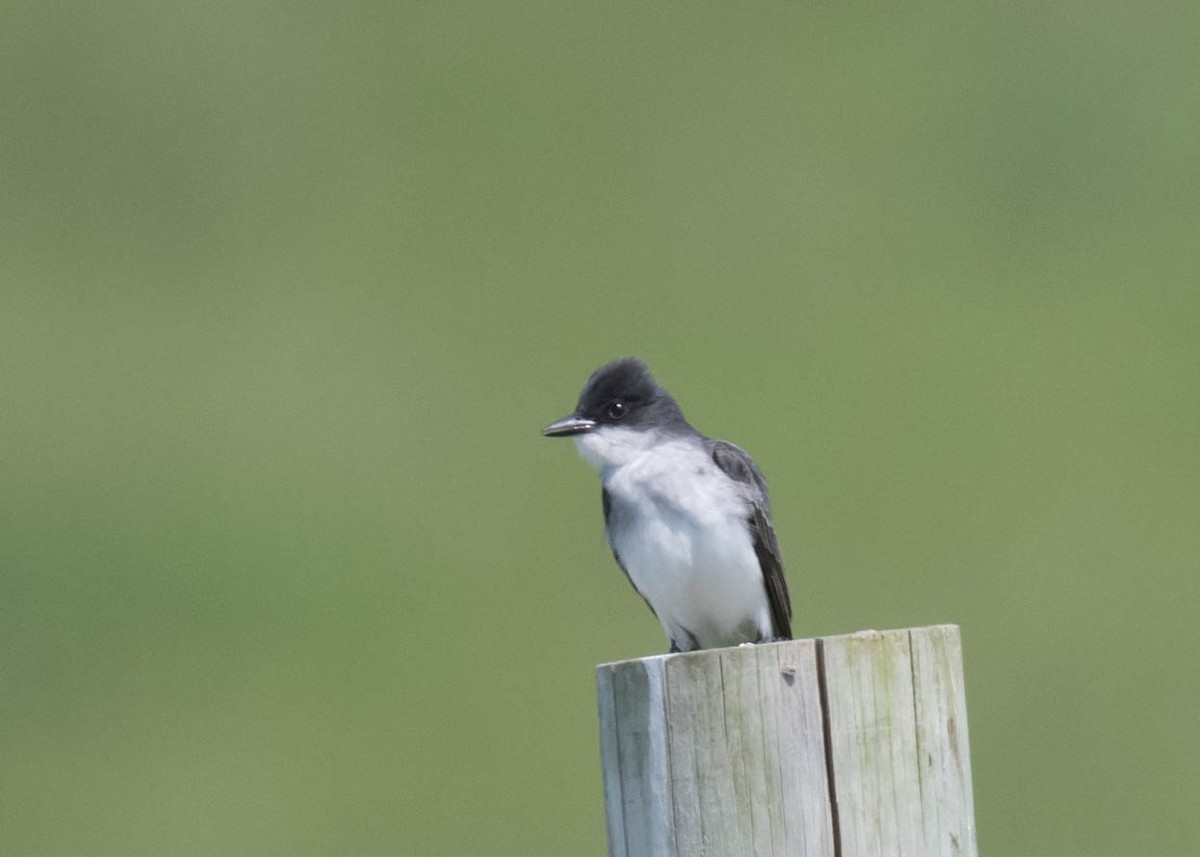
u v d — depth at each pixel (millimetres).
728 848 5254
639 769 5328
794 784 5285
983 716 14375
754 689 5289
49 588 15867
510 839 13570
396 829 13633
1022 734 14195
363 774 14070
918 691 5414
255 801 13922
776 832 5266
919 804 5383
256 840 13625
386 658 14992
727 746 5277
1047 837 13422
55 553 16141
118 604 15664
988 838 13422
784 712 5301
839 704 5332
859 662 5359
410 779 13992
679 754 5281
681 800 5270
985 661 14742
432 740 14273
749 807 5266
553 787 13891
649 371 8625
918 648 5422
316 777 14109
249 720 14586
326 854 13422
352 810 13781
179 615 15641
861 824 5316
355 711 14602
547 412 17031
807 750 5305
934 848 5391
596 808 13688
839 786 5309
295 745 14398
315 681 14922
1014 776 13922
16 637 15516
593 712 14352
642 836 5328
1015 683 14578
